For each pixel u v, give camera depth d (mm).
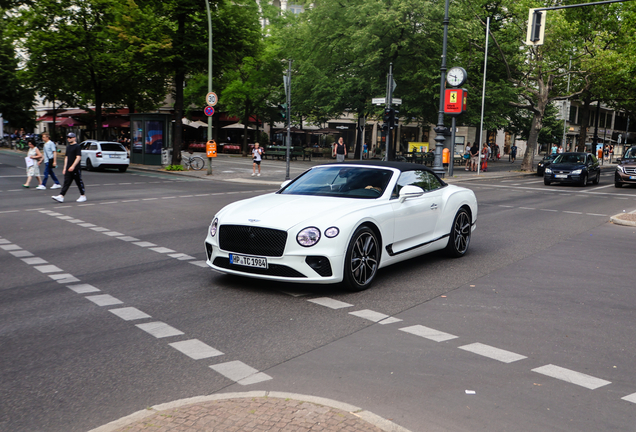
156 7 27234
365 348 4574
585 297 6387
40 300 5941
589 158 26766
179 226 11266
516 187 24562
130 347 4539
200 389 3723
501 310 5793
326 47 36969
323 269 6031
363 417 3160
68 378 3900
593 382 3961
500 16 37906
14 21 31891
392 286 6730
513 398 3656
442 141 25609
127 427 3002
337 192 7105
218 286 6578
